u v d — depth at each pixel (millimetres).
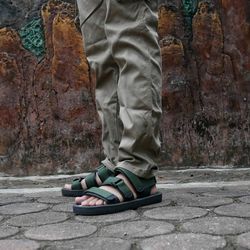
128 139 1457
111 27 1489
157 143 1504
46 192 1896
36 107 2273
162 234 1209
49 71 2273
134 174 1463
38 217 1432
